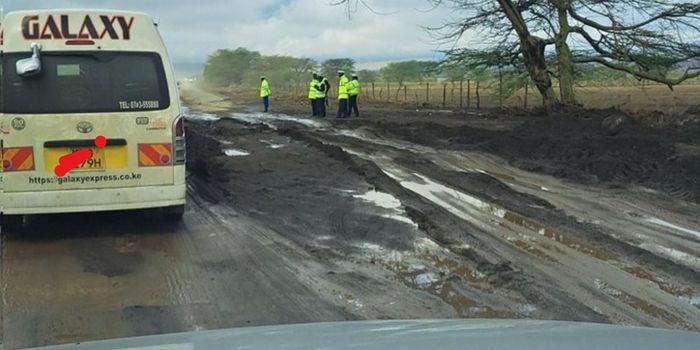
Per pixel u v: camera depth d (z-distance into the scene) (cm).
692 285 578
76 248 700
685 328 482
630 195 955
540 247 693
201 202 930
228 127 2022
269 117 2558
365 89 5138
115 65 724
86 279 596
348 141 1619
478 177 1093
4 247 701
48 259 659
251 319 498
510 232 754
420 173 1153
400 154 1372
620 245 693
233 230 775
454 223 783
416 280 593
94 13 721
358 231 762
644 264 634
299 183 1059
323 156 1352
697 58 2242
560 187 1026
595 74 2547
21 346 443
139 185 738
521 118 2233
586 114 2078
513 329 223
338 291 563
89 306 527
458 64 2642
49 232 764
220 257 665
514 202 911
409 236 739
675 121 1720
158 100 739
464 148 1455
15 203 700
